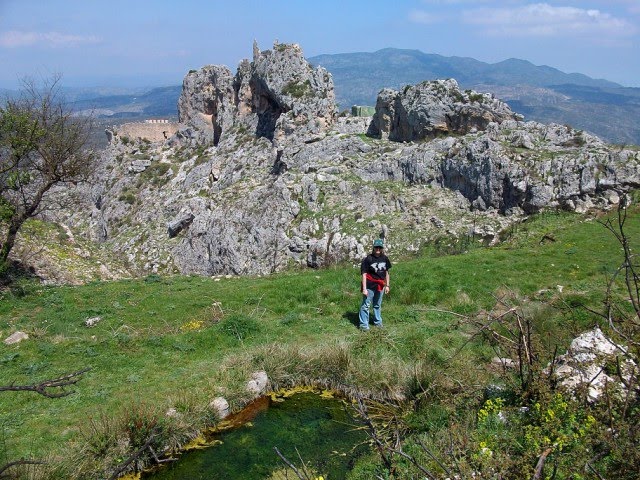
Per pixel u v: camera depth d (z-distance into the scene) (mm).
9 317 15867
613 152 30625
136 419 9352
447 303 15500
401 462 7598
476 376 9742
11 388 4410
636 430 6098
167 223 52312
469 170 35969
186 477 8742
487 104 39844
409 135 44406
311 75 54500
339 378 11578
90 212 61875
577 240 22547
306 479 6684
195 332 14109
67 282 22828
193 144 65438
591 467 5348
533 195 31547
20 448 8820
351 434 9797
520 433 7113
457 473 6109
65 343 13570
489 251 23250
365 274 13852
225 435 9938
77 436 9211
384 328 13727
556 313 12883
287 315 15172
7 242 19922
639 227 23984
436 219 35156
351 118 54156
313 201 41406
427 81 43469
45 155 19516
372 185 40438
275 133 52562
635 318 9617
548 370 8484
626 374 7348
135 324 15258
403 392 10781
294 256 38812
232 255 41625
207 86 66062
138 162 62500
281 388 11688
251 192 45750
